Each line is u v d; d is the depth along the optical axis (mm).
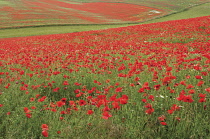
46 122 3789
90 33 26516
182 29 21547
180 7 74875
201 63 7379
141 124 3463
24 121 3801
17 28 45906
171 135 3244
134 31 24781
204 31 19500
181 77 5777
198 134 3189
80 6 89438
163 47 12664
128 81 5777
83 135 3322
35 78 6734
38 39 25000
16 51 13594
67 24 51031
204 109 3727
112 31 26562
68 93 5230
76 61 8375
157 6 80375
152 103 4047
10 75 7070
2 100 4738
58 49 12812
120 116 3789
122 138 3211
